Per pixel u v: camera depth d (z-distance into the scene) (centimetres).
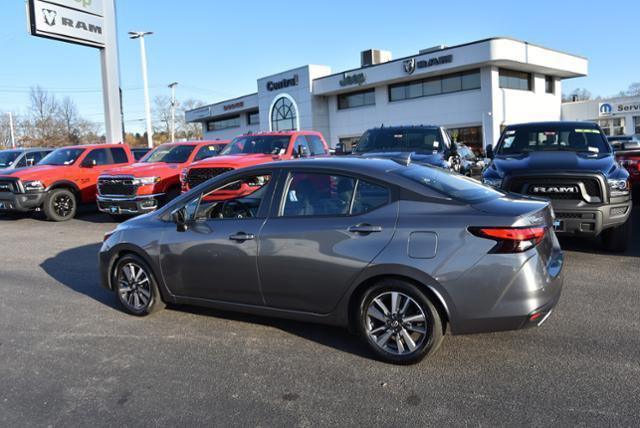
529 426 300
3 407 345
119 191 1123
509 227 351
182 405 340
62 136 6009
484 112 2928
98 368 401
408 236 370
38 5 1880
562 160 709
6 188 1220
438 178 420
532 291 352
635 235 834
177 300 489
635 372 361
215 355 418
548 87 3497
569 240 803
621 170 682
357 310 396
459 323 362
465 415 314
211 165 931
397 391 348
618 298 520
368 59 3722
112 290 538
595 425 297
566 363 379
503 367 377
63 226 1187
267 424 314
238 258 435
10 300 593
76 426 319
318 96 3847
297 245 407
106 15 2145
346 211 400
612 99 3800
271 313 436
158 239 485
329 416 320
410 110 3306
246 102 4588
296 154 1045
